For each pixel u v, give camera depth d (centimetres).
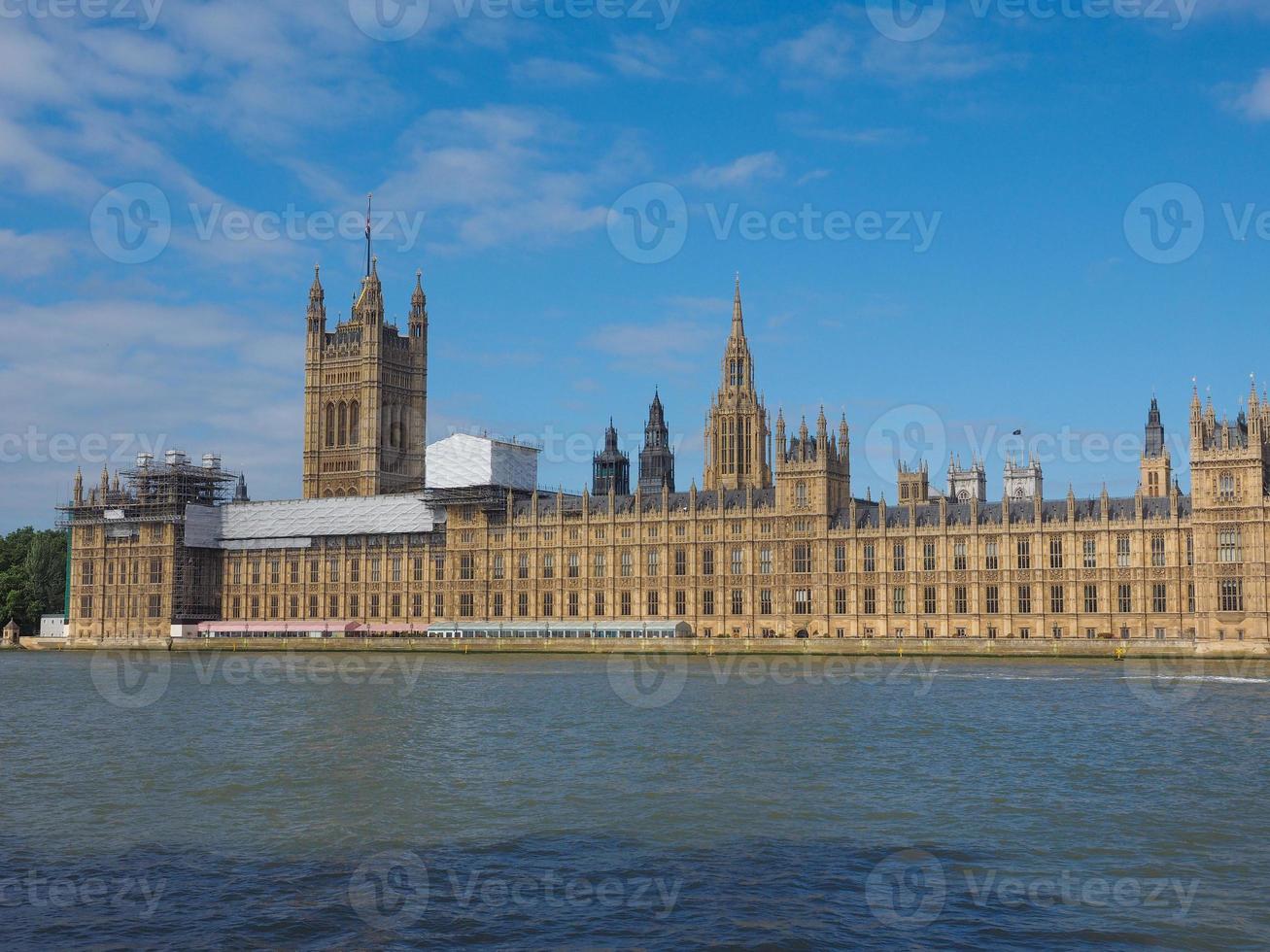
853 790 8150
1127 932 5431
